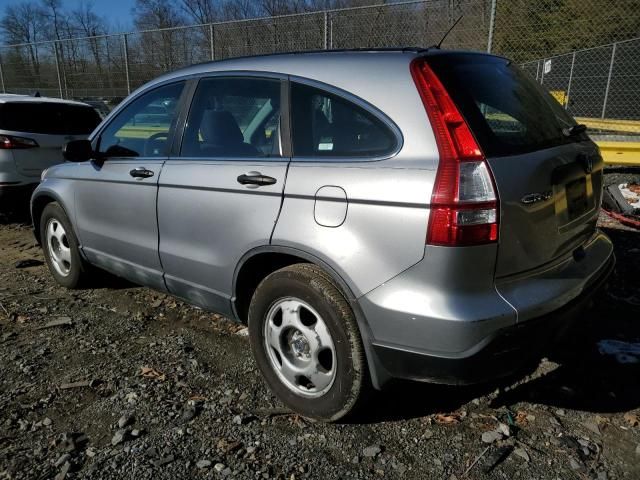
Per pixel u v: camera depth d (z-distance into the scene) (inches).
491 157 88.8
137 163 142.9
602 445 101.1
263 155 113.9
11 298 177.3
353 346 98.5
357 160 97.7
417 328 89.4
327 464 97.4
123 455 100.3
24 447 102.9
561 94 491.5
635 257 198.2
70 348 142.0
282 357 111.7
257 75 118.5
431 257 87.6
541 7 351.6
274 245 107.1
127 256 150.0
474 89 98.0
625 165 346.3
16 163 261.1
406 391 119.3
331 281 100.8
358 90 100.8
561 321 96.0
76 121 286.2
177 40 413.1
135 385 123.2
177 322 157.8
